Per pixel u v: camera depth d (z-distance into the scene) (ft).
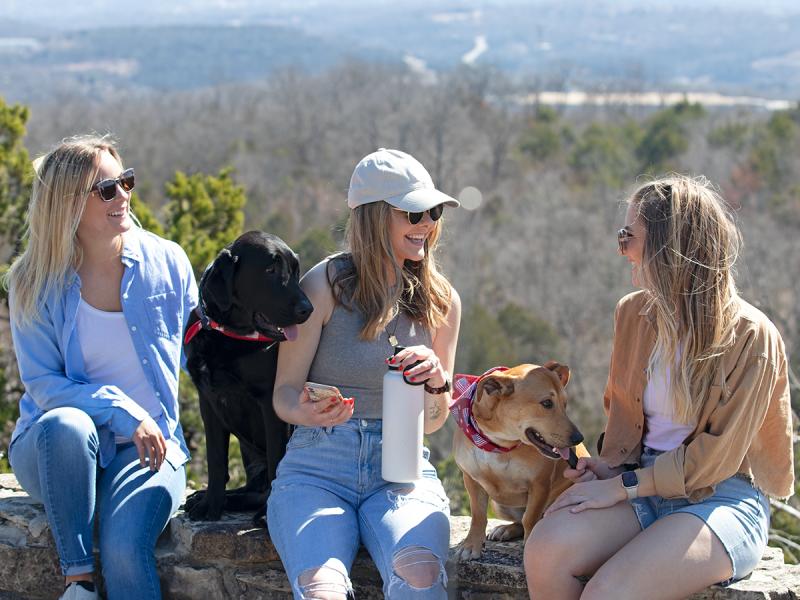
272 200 156.46
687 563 10.42
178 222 39.32
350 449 11.58
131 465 12.04
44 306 12.05
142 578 11.58
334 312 11.87
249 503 12.96
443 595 10.70
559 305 108.27
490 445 12.39
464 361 92.22
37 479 11.84
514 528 13.01
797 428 28.58
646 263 11.23
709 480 10.85
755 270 85.71
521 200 146.92
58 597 12.73
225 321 11.95
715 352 10.85
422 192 11.61
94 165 11.84
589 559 10.80
